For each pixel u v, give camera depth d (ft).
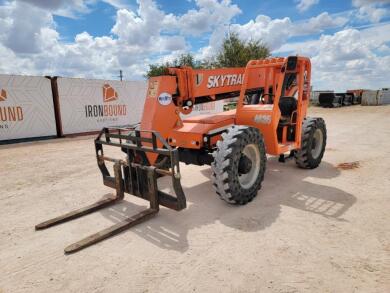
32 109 32.53
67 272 8.06
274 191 14.15
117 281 7.61
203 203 12.77
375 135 31.96
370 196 13.26
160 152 10.56
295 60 13.67
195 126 13.78
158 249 9.09
